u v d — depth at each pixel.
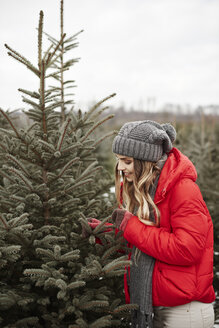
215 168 5.03
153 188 1.57
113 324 1.78
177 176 1.45
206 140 8.62
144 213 1.51
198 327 1.50
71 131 2.24
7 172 2.48
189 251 1.37
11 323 1.78
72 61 2.62
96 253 2.07
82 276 1.68
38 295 1.91
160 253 1.42
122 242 1.84
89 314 1.93
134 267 1.60
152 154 1.52
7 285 1.94
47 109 2.00
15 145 2.12
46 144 1.92
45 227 1.97
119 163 1.65
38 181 2.20
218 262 3.37
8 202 2.09
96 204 2.33
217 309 2.65
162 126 1.71
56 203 2.13
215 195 3.85
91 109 2.19
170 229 1.51
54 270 1.72
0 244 1.85
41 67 1.85
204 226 1.40
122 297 2.17
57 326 1.78
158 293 1.50
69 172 2.33
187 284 1.45
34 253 2.02
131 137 1.54
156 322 1.60
